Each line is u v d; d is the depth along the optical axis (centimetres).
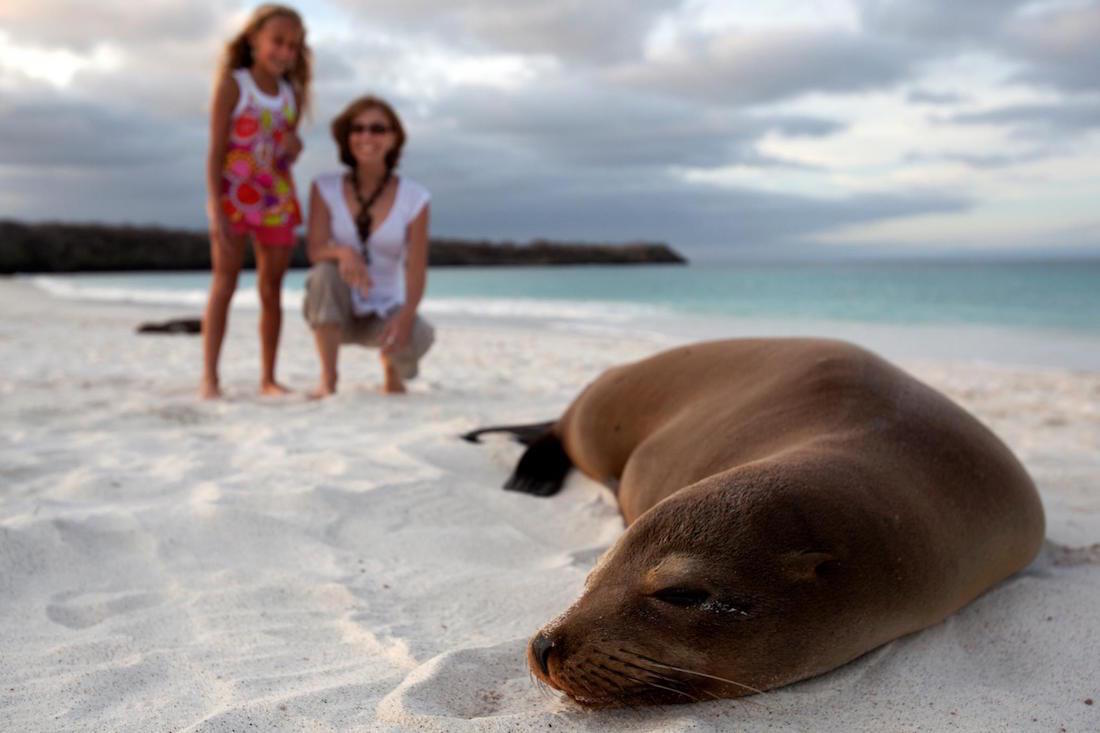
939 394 179
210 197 322
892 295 1388
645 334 782
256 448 248
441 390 384
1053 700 119
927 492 144
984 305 1155
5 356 508
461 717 112
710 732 108
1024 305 1137
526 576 162
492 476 235
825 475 133
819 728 112
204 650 129
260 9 316
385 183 338
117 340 644
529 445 251
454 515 198
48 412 300
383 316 348
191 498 196
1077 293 1362
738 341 212
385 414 310
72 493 199
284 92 329
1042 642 137
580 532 193
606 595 123
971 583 146
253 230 333
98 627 136
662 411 207
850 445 148
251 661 125
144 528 175
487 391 387
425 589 156
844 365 176
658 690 118
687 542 124
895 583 128
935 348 675
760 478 131
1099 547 180
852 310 1093
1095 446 287
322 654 129
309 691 114
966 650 135
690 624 119
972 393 428
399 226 339
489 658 127
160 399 334
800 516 125
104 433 269
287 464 229
